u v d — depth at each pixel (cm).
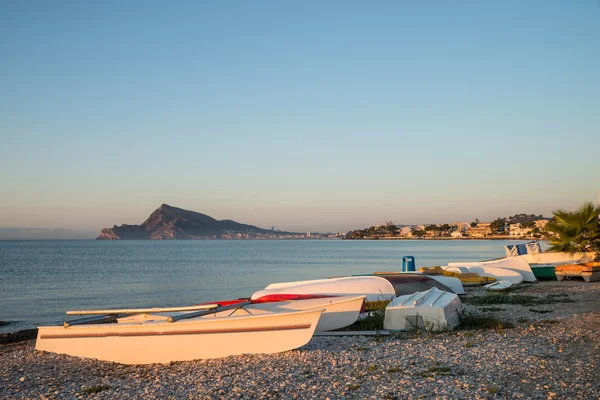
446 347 1084
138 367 1133
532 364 904
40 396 907
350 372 918
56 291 3788
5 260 9006
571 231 2955
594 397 703
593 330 1225
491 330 1275
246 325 1146
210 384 902
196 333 1159
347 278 1822
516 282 2627
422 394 756
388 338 1230
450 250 13112
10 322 2431
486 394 739
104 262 8350
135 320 1327
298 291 1712
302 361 1031
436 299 1403
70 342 1243
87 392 911
